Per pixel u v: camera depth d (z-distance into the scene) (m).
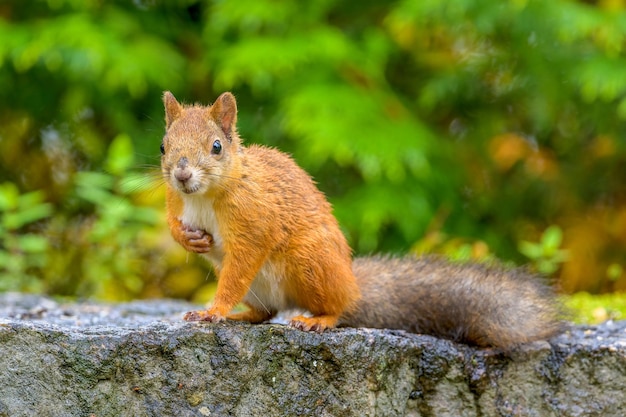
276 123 13.71
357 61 13.33
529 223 14.31
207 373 6.16
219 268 7.19
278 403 6.29
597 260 13.78
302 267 6.76
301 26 13.73
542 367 6.78
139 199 13.39
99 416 5.93
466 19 13.22
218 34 14.14
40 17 14.12
